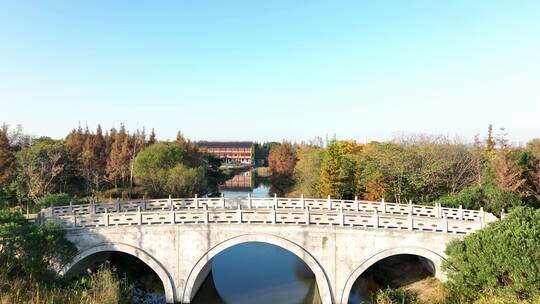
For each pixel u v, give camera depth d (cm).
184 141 8762
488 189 3712
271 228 2686
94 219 2716
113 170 6294
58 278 2392
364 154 5747
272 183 8719
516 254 1927
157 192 5903
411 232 2589
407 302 2481
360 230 2627
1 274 1981
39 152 5197
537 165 3894
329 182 4869
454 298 2197
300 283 3288
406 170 4653
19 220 2516
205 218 2719
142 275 3225
